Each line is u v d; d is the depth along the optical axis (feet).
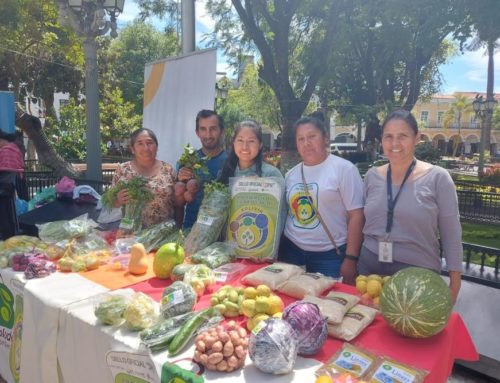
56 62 55.93
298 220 9.36
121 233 10.70
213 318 6.21
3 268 8.95
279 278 7.44
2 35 40.14
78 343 6.71
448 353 5.84
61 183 15.19
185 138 18.29
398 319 5.74
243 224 9.24
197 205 11.41
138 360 5.73
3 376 9.07
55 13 42.52
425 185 7.86
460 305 11.91
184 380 5.05
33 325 7.52
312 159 9.24
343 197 9.01
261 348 5.04
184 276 7.73
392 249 8.06
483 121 65.10
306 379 5.07
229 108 92.89
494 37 23.85
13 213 14.56
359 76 47.98
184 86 18.11
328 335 6.01
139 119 82.99
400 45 31.99
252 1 30.78
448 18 24.75
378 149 43.24
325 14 32.27
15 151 14.80
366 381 4.99
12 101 22.45
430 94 62.75
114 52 71.92
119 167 11.94
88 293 7.61
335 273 9.20
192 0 19.76
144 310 6.27
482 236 24.45
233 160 10.16
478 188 35.09
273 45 33.71
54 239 9.73
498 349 10.87
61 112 66.18
